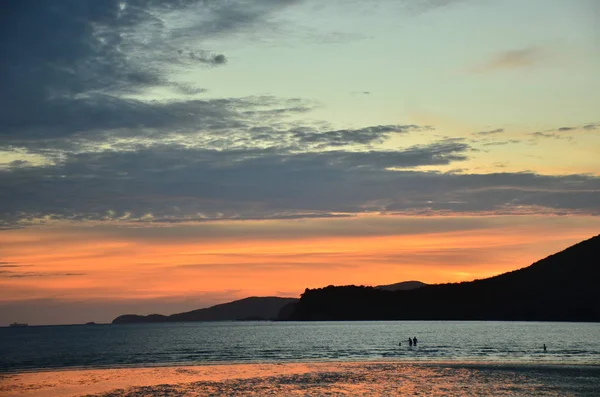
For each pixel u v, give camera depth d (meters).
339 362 70.44
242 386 46.78
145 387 47.34
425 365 63.69
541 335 138.50
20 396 44.22
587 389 43.75
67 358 86.69
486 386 45.38
